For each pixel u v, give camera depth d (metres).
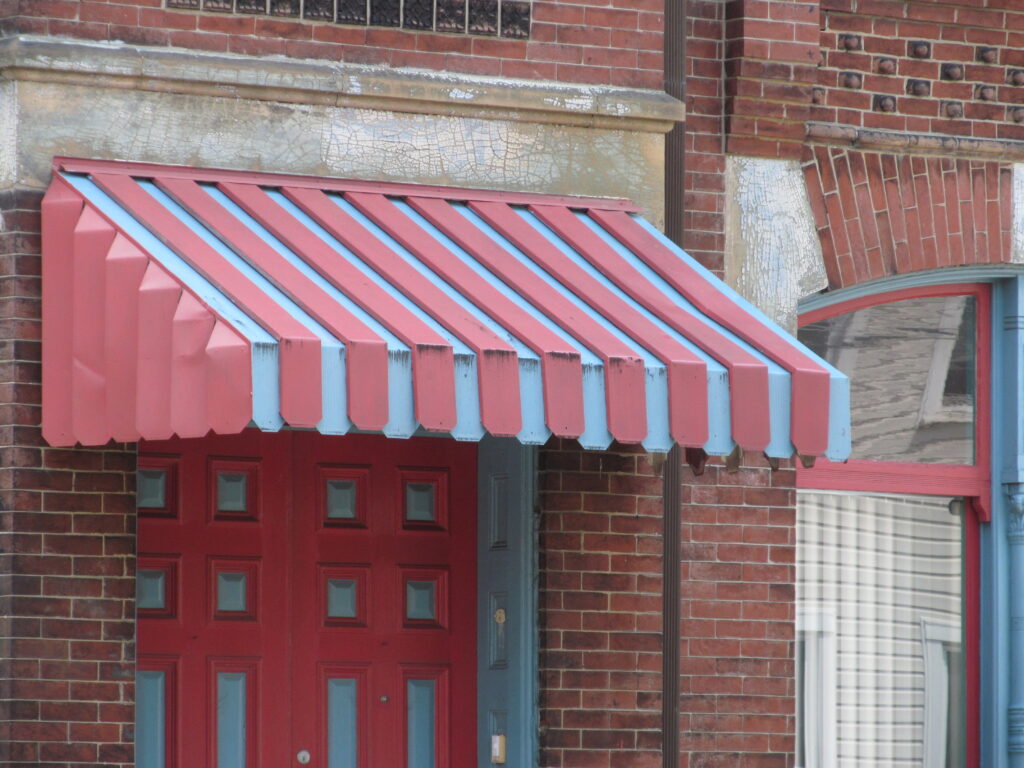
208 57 19.16
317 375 15.96
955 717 23.31
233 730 20.52
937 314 23.53
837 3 22.70
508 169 20.30
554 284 18.59
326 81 19.45
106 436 16.91
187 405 15.96
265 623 20.73
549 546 20.27
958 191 23.00
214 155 19.09
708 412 17.52
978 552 23.55
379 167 19.77
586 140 20.66
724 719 21.41
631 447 20.64
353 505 21.22
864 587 23.06
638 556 20.56
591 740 20.27
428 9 20.17
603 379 17.20
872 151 22.67
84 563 18.22
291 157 19.41
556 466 20.36
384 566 21.25
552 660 20.19
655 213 20.89
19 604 17.92
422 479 21.44
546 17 20.64
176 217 17.84
